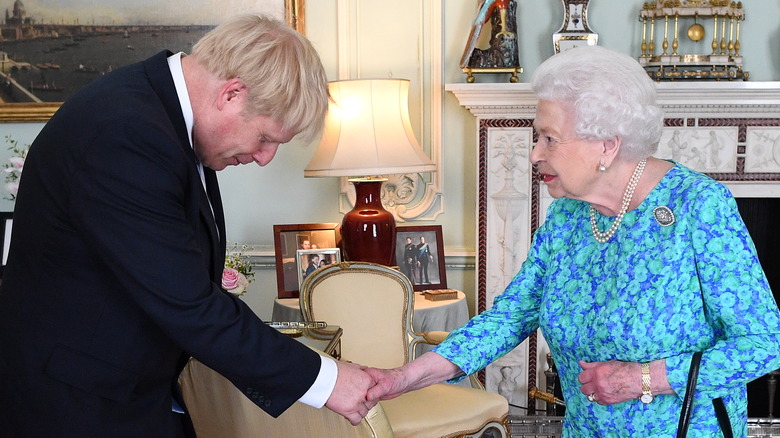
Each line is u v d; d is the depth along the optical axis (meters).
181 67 1.66
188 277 1.55
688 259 1.59
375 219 3.67
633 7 3.97
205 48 1.64
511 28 3.87
